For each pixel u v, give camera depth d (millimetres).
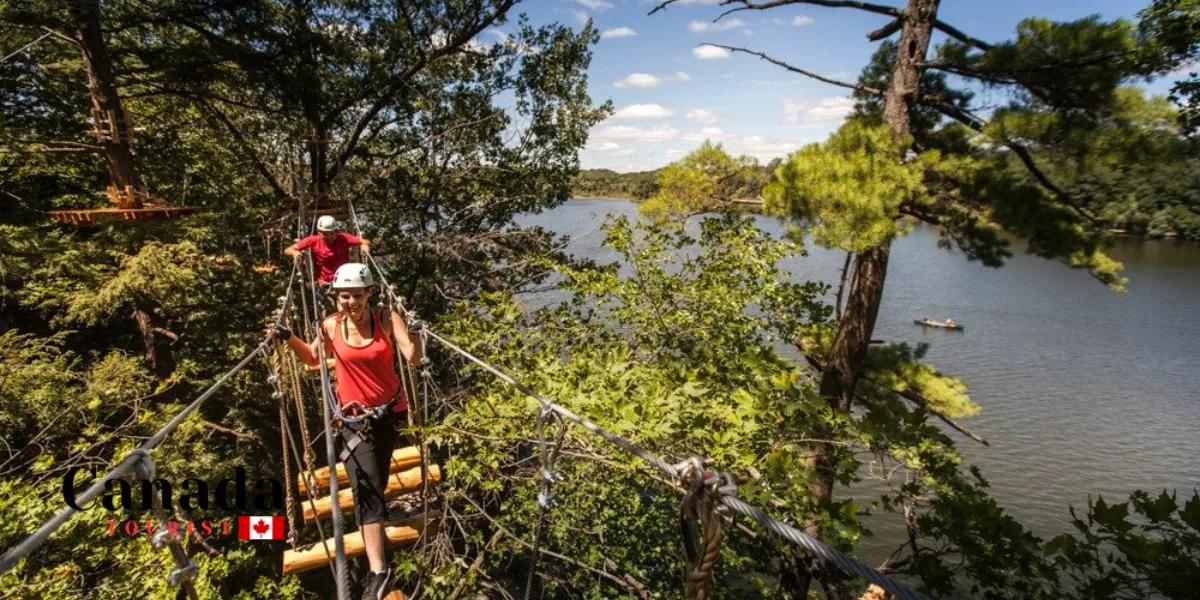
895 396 12203
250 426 11797
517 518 7781
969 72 9656
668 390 5422
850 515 4938
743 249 9219
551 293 15227
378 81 15453
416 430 4109
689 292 8875
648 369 6285
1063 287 64750
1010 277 71562
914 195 9898
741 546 8188
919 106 11547
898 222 9812
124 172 10164
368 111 16312
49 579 5637
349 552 4066
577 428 5230
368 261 9344
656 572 8984
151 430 8008
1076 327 48312
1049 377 37406
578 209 43594
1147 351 42031
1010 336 45844
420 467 4645
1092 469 26609
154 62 11602
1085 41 8289
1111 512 4293
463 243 14352
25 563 5691
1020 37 9008
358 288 3500
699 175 11727
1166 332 46469
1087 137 8414
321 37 13141
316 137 15164
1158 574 3977
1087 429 30344
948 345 43781
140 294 9078
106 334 12820
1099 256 8922
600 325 8820
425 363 4133
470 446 5812
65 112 12539
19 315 11875
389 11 15719
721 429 5781
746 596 9125
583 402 5023
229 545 9391
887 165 9250
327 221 7621
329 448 3492
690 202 11945
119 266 9375
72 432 7773
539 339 8141
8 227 9172
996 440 29438
